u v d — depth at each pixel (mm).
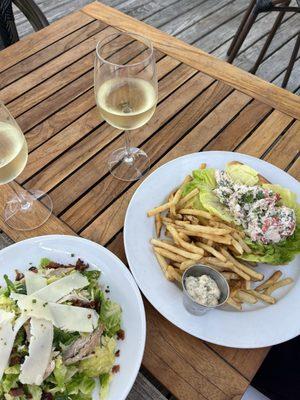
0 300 684
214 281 731
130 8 2893
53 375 638
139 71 824
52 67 1265
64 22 1414
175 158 1040
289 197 883
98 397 637
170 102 1176
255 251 816
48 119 1122
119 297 738
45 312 645
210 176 913
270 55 2645
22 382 603
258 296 762
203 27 2812
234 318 728
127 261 843
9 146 766
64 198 951
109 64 803
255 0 2199
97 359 650
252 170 917
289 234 806
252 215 829
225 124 1118
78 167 1014
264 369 957
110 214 921
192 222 841
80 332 660
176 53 1318
